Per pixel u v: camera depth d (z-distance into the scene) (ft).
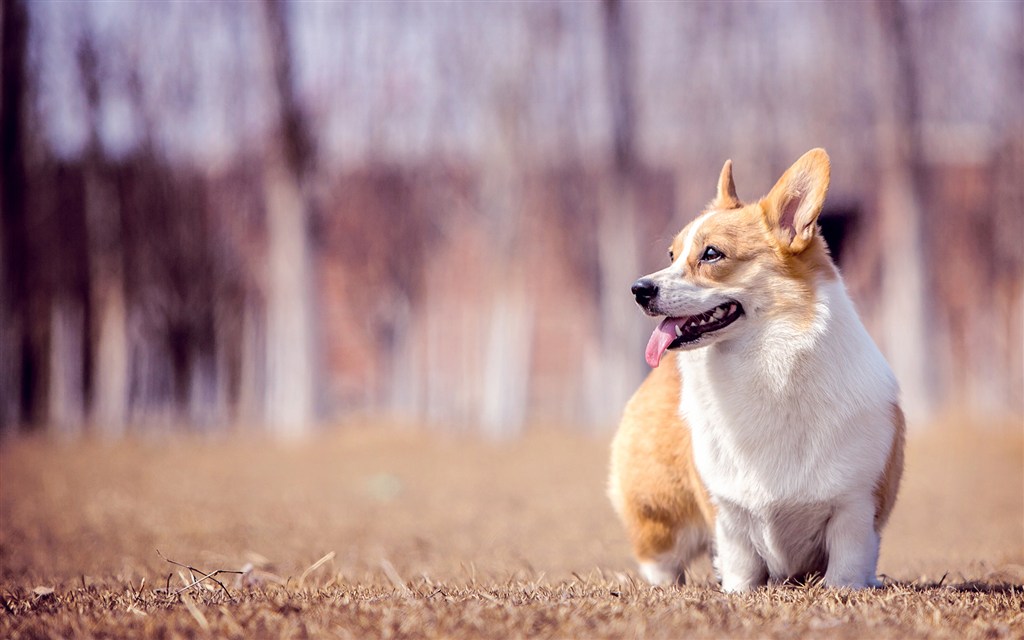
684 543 16.22
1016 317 77.10
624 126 67.36
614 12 66.80
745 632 10.75
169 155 71.56
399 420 71.56
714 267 14.06
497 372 67.26
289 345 64.54
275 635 10.80
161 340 73.61
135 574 18.42
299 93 64.39
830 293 13.91
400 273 79.66
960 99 70.18
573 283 77.77
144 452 51.75
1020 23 70.18
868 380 13.70
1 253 65.82
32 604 12.94
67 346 71.36
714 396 14.08
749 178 71.77
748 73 71.41
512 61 69.00
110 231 70.18
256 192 74.33
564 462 46.73
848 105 69.15
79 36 67.77
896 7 64.90
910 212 65.21
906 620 11.23
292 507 31.96
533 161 71.92
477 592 13.35
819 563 14.57
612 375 68.69
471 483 39.19
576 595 13.11
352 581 16.46
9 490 35.88
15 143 65.36
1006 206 74.74
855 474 13.53
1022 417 53.93
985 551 22.13
